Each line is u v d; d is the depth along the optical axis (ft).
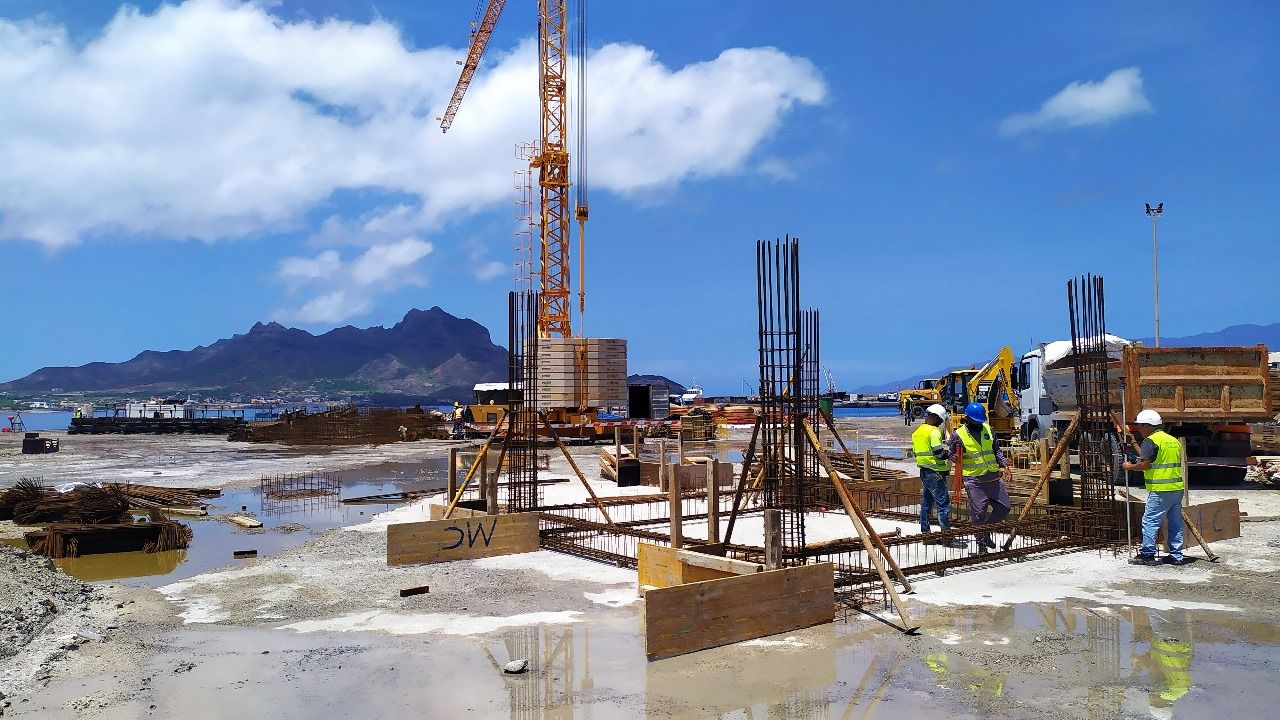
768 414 30.86
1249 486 62.95
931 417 39.73
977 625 25.54
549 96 177.27
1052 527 39.06
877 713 18.63
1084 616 26.35
